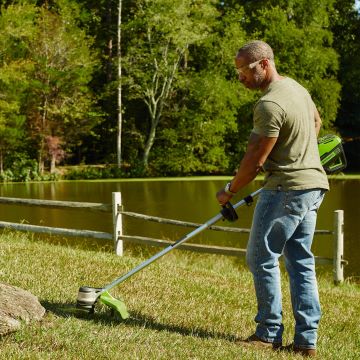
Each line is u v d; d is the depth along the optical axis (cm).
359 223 1498
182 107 3728
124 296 616
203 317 569
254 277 478
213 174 3847
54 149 3447
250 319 586
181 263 1006
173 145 3738
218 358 430
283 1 3950
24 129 3425
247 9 3988
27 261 753
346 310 718
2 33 3294
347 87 4341
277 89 454
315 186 460
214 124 3603
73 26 3609
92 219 1551
